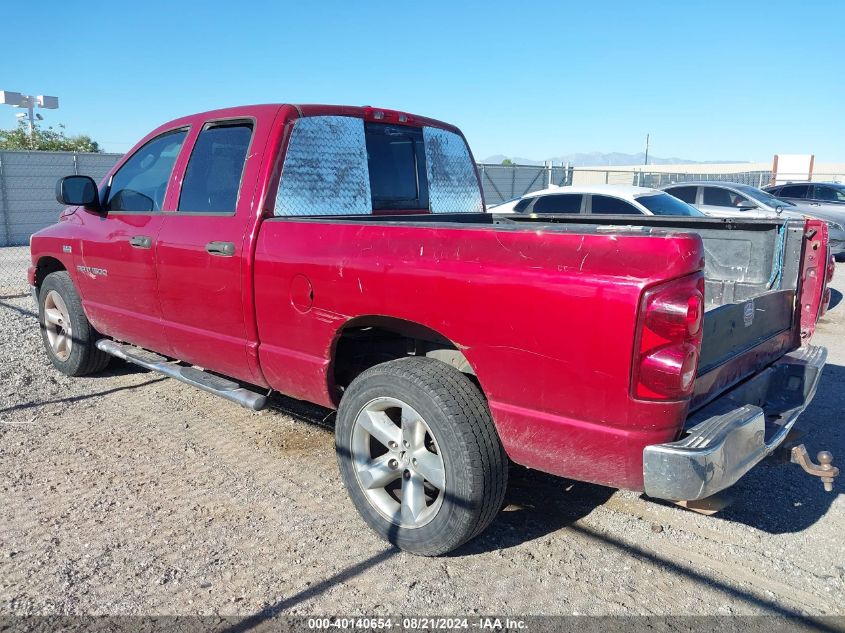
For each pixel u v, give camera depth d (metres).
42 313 6.31
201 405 5.53
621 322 2.67
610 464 2.84
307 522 3.73
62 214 6.14
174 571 3.26
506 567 3.35
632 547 3.55
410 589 3.15
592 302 2.74
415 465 3.32
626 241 2.71
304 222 3.75
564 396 2.87
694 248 2.64
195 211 4.47
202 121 4.55
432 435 3.20
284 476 4.28
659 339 2.64
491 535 3.64
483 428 3.14
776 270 4.21
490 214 5.41
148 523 3.70
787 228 4.13
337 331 3.61
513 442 3.09
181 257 4.41
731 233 4.45
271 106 4.16
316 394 3.85
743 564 3.40
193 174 4.54
